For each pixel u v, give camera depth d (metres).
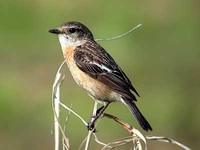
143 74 19.72
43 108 18.06
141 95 18.73
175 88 19.14
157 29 21.36
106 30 21.23
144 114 18.09
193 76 19.75
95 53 11.01
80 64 10.88
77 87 18.22
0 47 20.88
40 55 20.38
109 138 16.70
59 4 22.39
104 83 10.70
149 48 20.58
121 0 22.30
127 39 20.78
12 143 17.38
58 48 20.62
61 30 11.36
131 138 9.14
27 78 19.27
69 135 16.78
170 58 20.34
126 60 20.09
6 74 19.52
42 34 21.42
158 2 22.30
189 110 18.44
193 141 17.89
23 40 21.16
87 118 17.14
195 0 22.06
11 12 22.03
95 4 22.25
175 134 17.84
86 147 9.34
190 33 21.23
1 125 17.69
